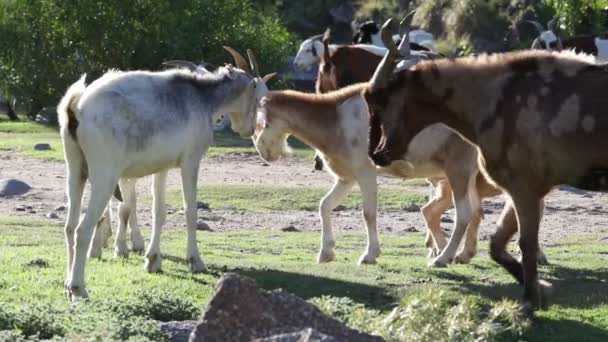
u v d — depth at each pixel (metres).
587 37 31.42
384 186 23.02
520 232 10.88
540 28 34.16
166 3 36.31
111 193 11.36
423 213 14.91
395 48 11.16
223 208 20.52
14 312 9.27
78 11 36.25
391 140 11.32
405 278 12.81
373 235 14.27
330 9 50.75
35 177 23.92
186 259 13.78
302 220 19.39
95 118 11.23
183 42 36.25
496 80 10.92
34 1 36.62
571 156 10.64
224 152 28.36
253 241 16.45
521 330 10.05
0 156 27.55
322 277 12.70
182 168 12.52
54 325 9.17
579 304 11.40
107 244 15.05
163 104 11.99
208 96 12.95
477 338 9.30
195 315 10.21
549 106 10.68
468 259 14.05
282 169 25.77
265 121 14.55
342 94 14.39
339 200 14.56
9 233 16.19
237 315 7.94
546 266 13.98
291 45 39.59
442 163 13.87
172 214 19.47
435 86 11.10
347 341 8.00
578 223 19.45
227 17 36.75
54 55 36.91
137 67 36.81
